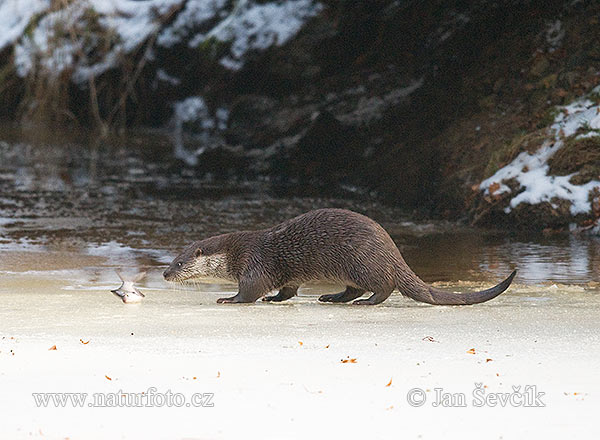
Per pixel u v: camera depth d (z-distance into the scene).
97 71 39.44
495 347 8.20
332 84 32.75
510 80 25.55
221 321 9.77
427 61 30.36
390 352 8.00
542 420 6.05
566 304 11.08
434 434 5.80
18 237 18.23
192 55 38.31
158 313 10.38
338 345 8.34
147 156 33.25
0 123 41.25
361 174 26.62
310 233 11.59
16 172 28.89
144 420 6.07
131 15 39.66
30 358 7.73
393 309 10.77
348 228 11.49
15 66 40.81
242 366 7.45
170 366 7.45
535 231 19.73
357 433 5.82
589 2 26.11
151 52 39.00
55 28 38.19
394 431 5.86
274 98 35.19
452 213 21.83
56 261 15.55
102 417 6.14
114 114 39.97
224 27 37.00
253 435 5.80
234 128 34.56
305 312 10.56
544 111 23.25
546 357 7.76
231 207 23.00
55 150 34.34
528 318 9.88
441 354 7.90
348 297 11.97
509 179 20.52
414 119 27.52
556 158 20.33
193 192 25.59
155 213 21.89
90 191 25.42
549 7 26.95
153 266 15.30
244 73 36.12
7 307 10.71
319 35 34.12
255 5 36.69
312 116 30.64
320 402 6.42
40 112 40.34
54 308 10.67
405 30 31.77
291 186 27.11
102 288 12.88
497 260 16.14
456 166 23.36
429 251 17.20
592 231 19.16
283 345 8.34
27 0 41.72
